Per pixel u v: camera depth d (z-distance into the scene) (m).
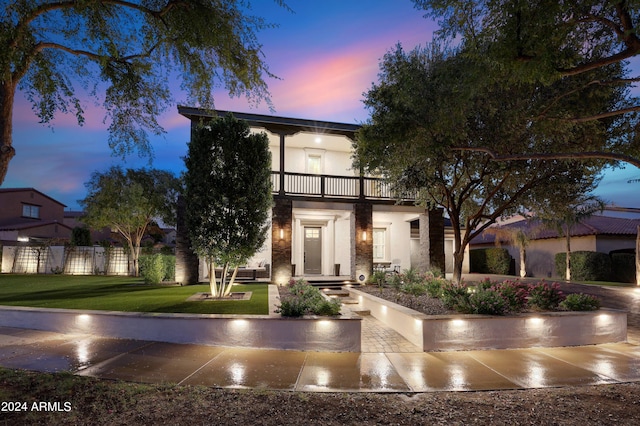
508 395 4.62
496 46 5.55
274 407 4.09
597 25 6.87
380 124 8.89
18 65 4.96
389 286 13.47
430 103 7.93
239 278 15.09
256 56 6.80
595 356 6.48
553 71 5.35
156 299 9.27
